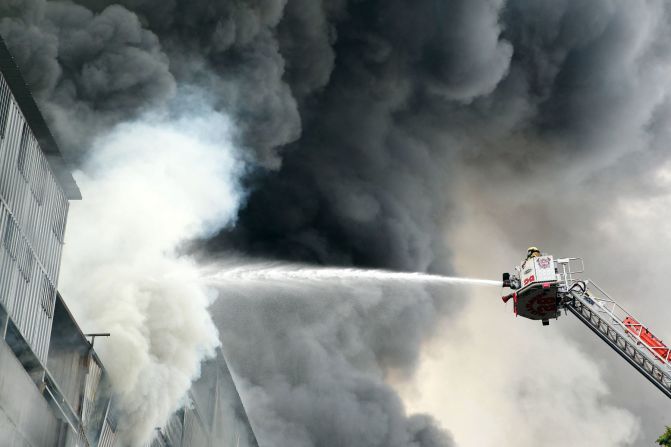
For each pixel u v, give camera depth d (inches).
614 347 1127.0
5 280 1152.2
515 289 1171.9
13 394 1162.0
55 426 1311.5
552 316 1165.1
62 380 1355.8
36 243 1262.3
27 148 1242.6
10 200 1176.8
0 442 1128.2
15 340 1201.4
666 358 1107.9
